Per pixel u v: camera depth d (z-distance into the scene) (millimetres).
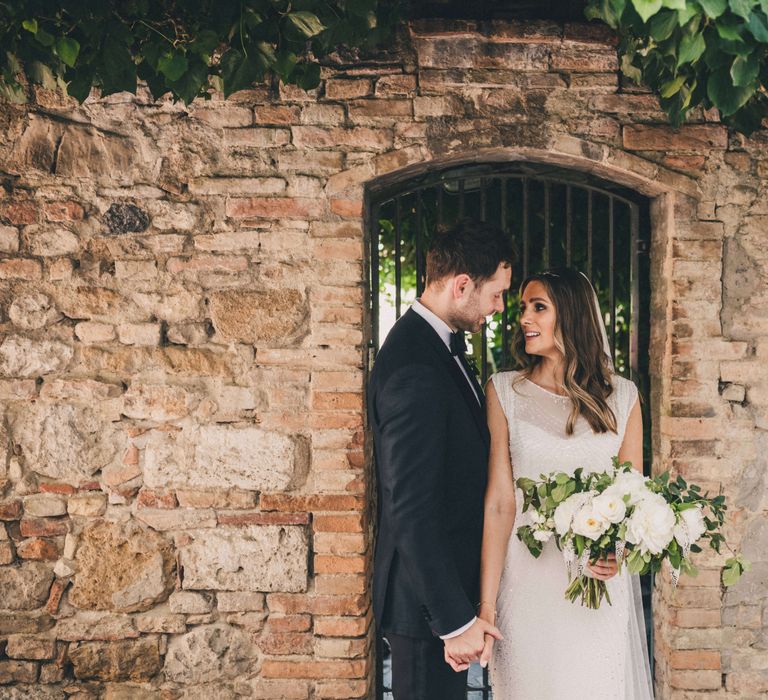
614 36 2879
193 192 2926
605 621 2438
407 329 2305
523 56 2893
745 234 2924
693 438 2936
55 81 2604
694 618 2938
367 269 3062
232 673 2953
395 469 2092
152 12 2551
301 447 2926
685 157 2910
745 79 2078
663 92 2521
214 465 2932
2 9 2289
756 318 2936
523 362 2703
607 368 2562
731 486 2938
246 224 2924
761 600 2949
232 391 2934
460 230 2338
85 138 2926
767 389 2936
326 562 2918
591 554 2236
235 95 2904
